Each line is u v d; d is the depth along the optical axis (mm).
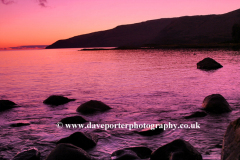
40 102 10148
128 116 7691
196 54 49281
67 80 17047
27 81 16984
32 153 4629
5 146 5434
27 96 11508
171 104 9094
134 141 5562
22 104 9812
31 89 13539
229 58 33500
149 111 8203
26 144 5527
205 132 5969
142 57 47438
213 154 4664
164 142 5438
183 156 4184
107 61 39688
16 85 15148
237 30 114625
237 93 10539
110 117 7641
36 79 18047
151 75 18203
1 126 6918
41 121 7402
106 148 5199
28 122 7289
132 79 16328
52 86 14469
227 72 18469
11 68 29984
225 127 6297
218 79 14977
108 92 11891
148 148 4910
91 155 4848
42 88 13820
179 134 5898
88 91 12398
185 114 7695
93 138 5551
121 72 21219
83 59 50188
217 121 6848
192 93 10961
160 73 19344
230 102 9000
